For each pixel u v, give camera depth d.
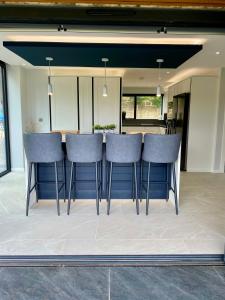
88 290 1.91
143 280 2.02
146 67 5.20
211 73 6.13
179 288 1.93
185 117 5.94
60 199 3.81
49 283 1.98
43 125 6.16
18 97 5.66
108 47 3.74
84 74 6.21
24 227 2.92
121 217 3.22
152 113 9.75
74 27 2.17
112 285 1.96
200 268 2.17
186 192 4.30
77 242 2.57
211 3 1.94
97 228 2.90
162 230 2.87
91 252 2.38
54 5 1.94
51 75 6.03
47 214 3.30
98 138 3.22
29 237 2.67
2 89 5.54
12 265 2.19
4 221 3.08
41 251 2.39
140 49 3.77
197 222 3.09
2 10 1.95
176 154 3.30
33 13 1.95
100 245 2.51
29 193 3.32
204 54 4.31
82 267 2.18
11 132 5.77
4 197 3.97
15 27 2.13
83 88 6.02
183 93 6.08
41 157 3.20
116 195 3.84
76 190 3.81
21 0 1.92
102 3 1.95
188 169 5.99
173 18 1.98
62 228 2.90
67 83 6.00
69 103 6.06
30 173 3.32
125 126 9.40
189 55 4.11
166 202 3.80
